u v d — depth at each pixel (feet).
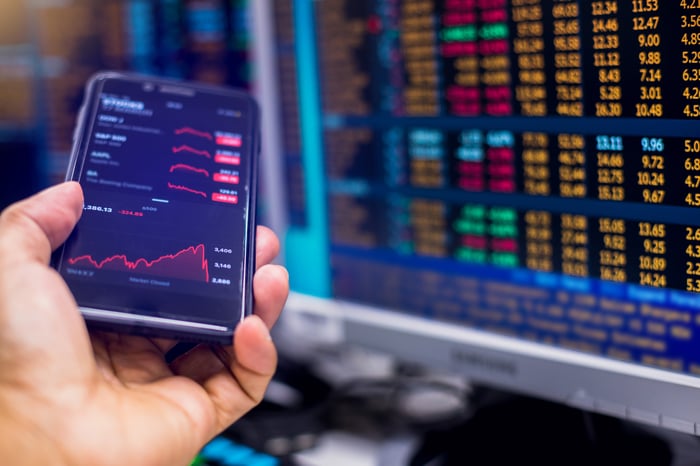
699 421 1.65
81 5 2.77
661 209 1.67
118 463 1.39
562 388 1.85
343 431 2.22
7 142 2.98
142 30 2.70
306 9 2.23
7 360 1.38
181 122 1.82
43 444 1.34
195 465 1.97
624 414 1.76
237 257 1.64
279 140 2.36
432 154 2.05
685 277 1.66
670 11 1.59
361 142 2.19
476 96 1.93
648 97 1.65
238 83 2.53
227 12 2.50
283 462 1.98
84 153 1.73
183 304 1.56
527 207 1.89
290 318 2.43
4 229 1.45
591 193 1.77
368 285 2.25
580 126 1.76
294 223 2.38
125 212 1.66
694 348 1.67
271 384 2.43
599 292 1.80
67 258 1.57
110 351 1.64
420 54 2.02
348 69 2.18
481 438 2.04
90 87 1.84
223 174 1.76
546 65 1.79
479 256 2.00
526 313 1.93
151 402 1.49
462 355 2.03
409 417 2.27
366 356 2.72
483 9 1.88
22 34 2.87
